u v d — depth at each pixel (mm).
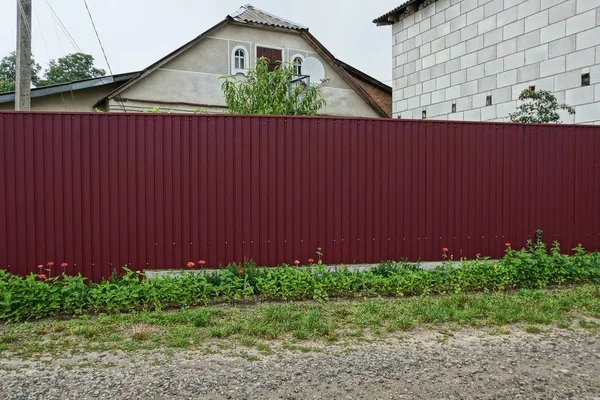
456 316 4891
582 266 6504
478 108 12203
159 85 14797
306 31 17359
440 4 13359
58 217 5902
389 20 15367
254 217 6395
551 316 4930
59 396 3188
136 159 6094
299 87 10375
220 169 6297
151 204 6137
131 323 4680
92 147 5977
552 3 10156
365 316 4891
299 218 6516
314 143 6539
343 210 6637
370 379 3504
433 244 6918
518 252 6668
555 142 7320
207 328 4512
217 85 15789
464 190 7012
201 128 6234
